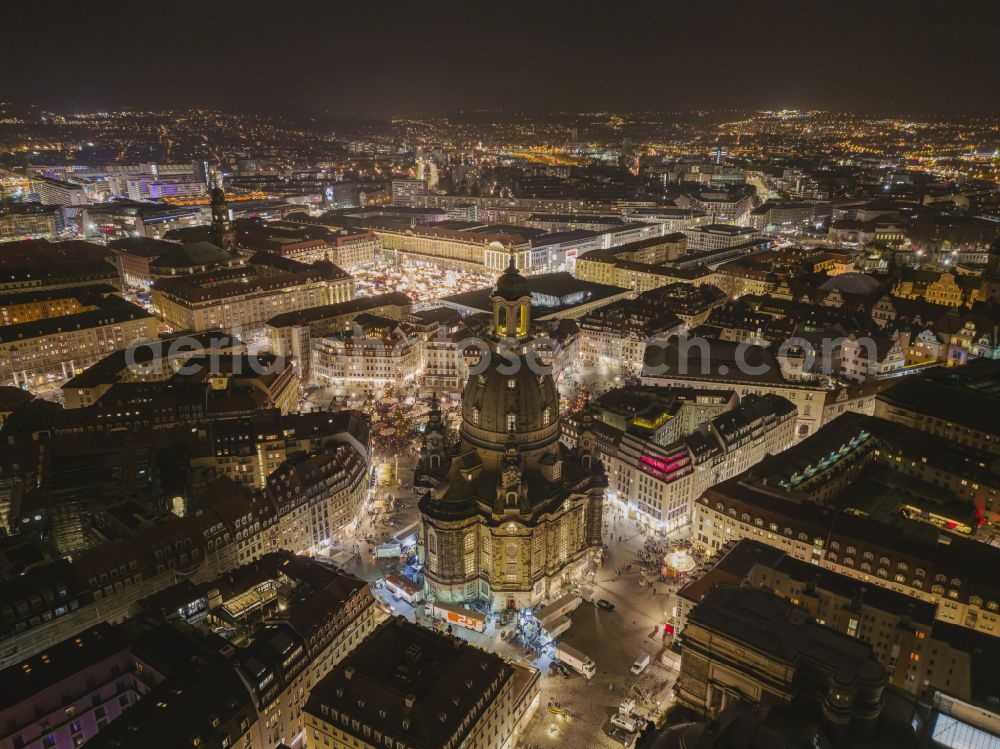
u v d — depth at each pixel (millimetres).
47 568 149500
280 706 130500
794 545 174500
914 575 158875
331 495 196375
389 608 173750
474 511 173625
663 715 127938
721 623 117875
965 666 131125
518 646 161000
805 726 102250
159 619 141625
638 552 197625
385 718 116188
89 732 127812
